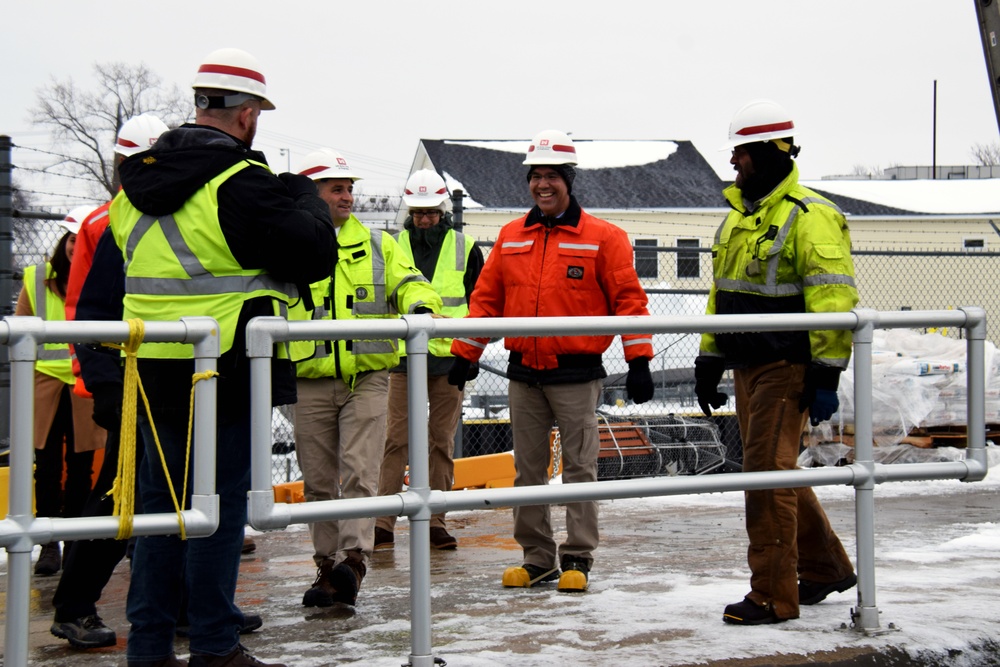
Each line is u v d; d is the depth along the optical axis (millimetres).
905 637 4316
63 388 6234
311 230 3660
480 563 6344
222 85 3770
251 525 3561
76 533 3297
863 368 4441
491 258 5707
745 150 4656
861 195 37312
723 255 4801
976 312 4602
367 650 4266
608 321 4039
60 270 6344
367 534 5227
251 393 3570
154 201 3623
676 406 11984
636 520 8016
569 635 4395
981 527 7508
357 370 5453
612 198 32844
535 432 5625
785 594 4566
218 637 3762
